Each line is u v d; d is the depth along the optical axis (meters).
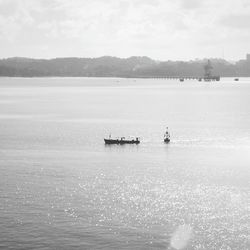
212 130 180.88
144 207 80.50
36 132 175.12
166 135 160.38
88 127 191.62
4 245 65.81
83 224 72.75
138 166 112.44
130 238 68.25
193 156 125.94
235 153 130.62
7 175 102.19
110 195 87.06
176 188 92.19
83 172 105.38
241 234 69.81
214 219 75.38
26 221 73.69
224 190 90.81
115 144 146.75
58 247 65.38
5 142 150.38
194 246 66.19
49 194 87.31
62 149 137.25
